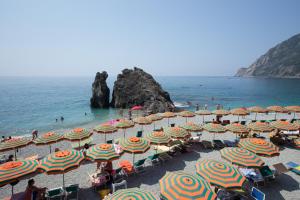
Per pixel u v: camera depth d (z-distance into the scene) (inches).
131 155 643.5
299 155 642.8
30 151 728.3
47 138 571.8
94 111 1925.4
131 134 943.0
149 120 842.2
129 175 509.0
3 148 526.6
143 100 2112.5
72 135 592.4
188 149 670.5
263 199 363.3
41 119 1537.9
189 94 3607.3
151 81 2273.6
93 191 441.7
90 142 759.1
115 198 256.1
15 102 2514.8
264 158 620.4
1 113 1787.6
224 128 665.0
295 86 5733.3
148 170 537.6
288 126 678.5
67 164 383.2
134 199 250.7
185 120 1258.0
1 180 337.7
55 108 2090.3
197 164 391.2
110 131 673.6
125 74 2353.6
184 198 274.4
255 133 817.5
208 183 313.6
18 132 1175.6
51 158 398.6
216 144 697.6
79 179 498.6
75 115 1705.2
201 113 973.8
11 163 381.7
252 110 1031.6
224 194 394.3
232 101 2615.7
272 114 1429.6
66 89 4869.6
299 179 491.5
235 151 441.4
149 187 455.2
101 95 2155.5
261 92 4008.4
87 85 6742.1
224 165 369.1
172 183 299.7
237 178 339.0
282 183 473.7
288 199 412.5
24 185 481.7
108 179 450.6
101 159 426.6
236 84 7214.6
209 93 3809.1
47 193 389.4
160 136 557.6
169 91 4281.5
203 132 900.0
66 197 400.8
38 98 2960.1
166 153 601.9
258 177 461.7
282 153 659.4
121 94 2220.7
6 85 6525.6
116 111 1927.9
